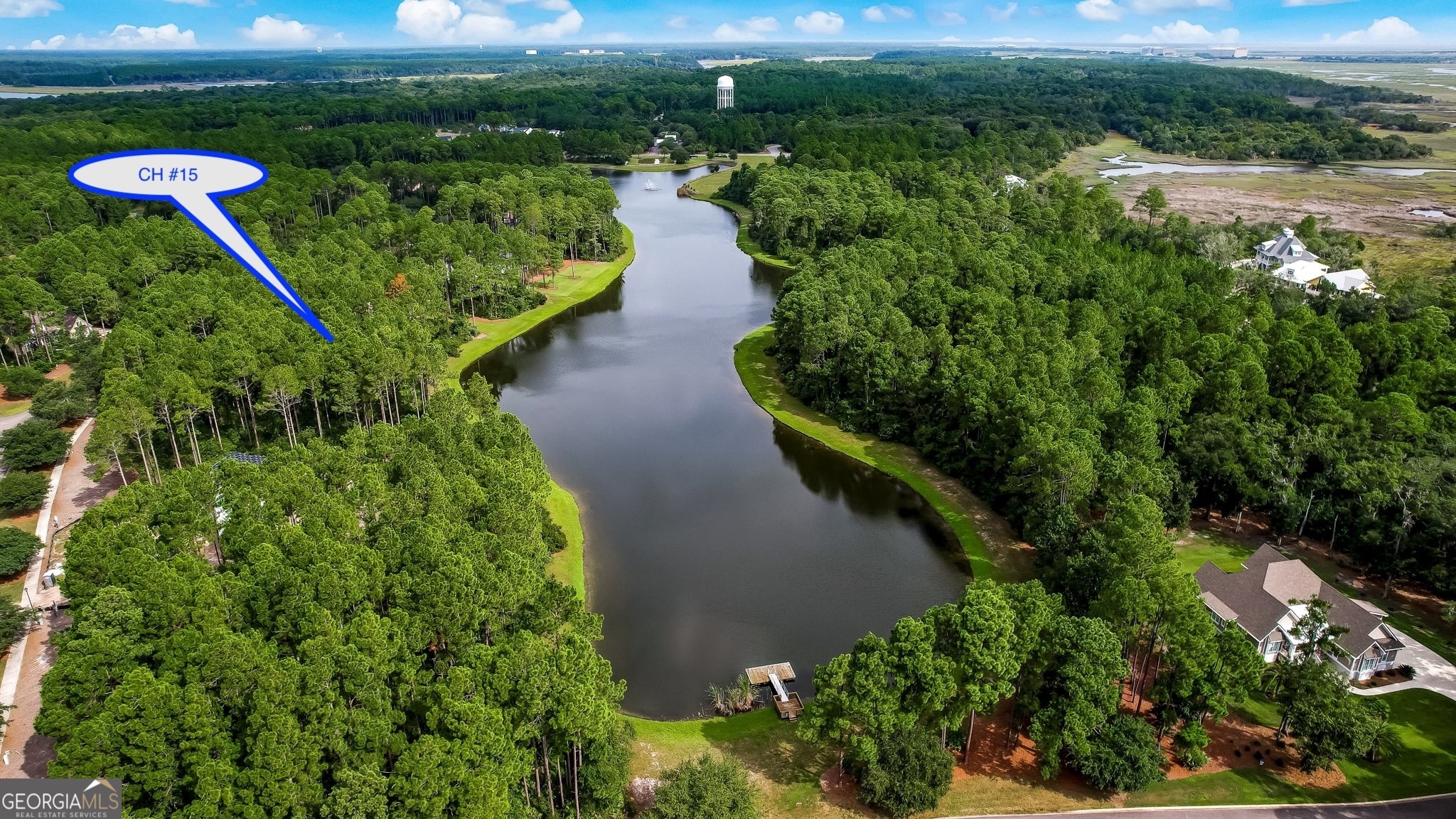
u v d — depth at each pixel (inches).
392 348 5482.3
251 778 2353.6
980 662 2940.5
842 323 6254.9
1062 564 3939.5
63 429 5472.4
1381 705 3380.9
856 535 4965.6
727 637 4074.8
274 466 3900.1
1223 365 5364.2
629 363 7534.5
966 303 6486.2
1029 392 4918.8
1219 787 3070.9
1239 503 4714.6
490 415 5039.4
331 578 2950.3
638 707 3619.6
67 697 2618.1
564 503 5128.0
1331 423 4899.1
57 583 3513.8
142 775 2386.8
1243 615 3732.8
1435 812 2967.5
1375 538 4168.3
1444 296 7160.4
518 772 2613.2
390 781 2442.2
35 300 6013.8
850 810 2999.5
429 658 3198.8
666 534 4943.4
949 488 5354.3
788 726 3469.5
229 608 2965.1
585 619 3174.2
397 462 4010.8
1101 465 4426.7
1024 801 3014.3
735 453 5935.0
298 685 2578.7
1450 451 4517.7
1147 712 3388.3
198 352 5113.2
